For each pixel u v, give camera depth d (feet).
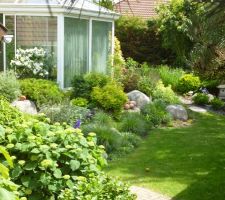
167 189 25.38
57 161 17.33
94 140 19.06
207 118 47.75
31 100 43.86
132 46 81.30
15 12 48.85
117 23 81.00
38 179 16.44
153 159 31.76
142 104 48.47
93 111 41.68
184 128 42.73
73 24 50.31
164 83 61.87
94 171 17.28
